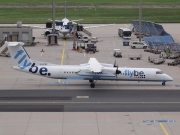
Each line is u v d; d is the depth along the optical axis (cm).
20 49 14125
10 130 10412
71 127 10656
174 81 15350
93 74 14150
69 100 12925
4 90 13975
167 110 12075
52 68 14175
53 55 19850
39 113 11706
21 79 15400
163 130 10512
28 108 12119
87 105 12444
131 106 12388
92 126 10738
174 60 18400
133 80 14475
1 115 11494
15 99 12988
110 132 10344
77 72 14138
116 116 11519
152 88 14388
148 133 10306
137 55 19625
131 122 11062
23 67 14175
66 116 11481
